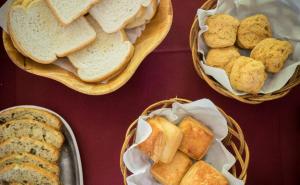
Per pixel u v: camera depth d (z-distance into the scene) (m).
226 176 0.78
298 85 0.88
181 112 0.80
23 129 0.83
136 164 0.79
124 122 0.87
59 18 0.78
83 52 0.81
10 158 0.82
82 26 0.80
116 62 0.79
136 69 0.85
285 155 0.88
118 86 0.78
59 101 0.87
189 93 0.88
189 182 0.77
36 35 0.80
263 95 0.80
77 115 0.87
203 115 0.80
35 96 0.87
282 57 0.79
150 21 0.82
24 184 0.83
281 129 0.88
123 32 0.80
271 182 0.87
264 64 0.79
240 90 0.79
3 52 0.87
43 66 0.81
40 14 0.79
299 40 0.82
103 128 0.87
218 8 0.80
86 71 0.81
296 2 0.79
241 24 0.81
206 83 0.87
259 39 0.81
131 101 0.87
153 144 0.76
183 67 0.88
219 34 0.79
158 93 0.88
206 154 0.82
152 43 0.79
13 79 0.87
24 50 0.79
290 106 0.88
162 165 0.79
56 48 0.80
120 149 0.87
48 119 0.84
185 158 0.80
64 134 0.85
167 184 0.78
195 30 0.80
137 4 0.78
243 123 0.88
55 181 0.82
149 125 0.75
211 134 0.79
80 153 0.87
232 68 0.79
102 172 0.87
